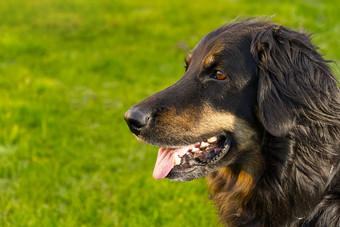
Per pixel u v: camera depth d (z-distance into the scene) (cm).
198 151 317
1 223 421
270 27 304
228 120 300
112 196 480
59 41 1125
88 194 477
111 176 519
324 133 283
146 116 295
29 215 429
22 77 847
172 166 312
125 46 1096
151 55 1021
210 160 307
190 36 1142
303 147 282
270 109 279
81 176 519
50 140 600
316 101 280
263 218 310
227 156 307
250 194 313
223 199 339
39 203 457
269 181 296
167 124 296
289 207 292
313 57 293
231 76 296
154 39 1145
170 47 1077
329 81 288
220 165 309
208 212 436
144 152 578
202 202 461
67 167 529
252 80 296
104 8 1402
